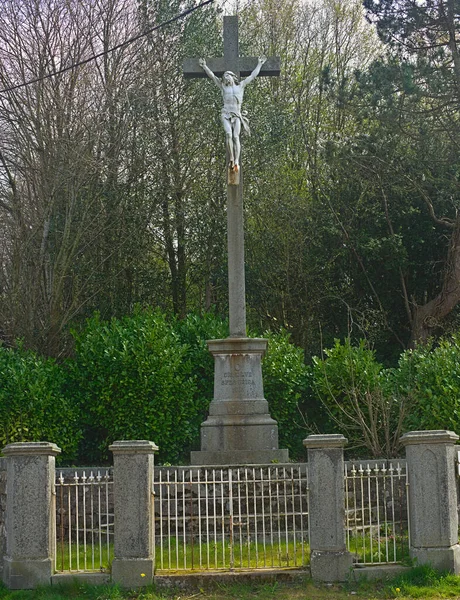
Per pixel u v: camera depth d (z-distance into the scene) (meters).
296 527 11.80
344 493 9.68
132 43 22.36
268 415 13.55
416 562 9.25
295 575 9.12
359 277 23.53
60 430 14.21
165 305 24.62
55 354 19.31
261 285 23.64
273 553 10.11
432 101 21.52
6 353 15.12
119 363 14.54
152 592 8.84
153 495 9.38
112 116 21.48
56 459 14.17
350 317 21.89
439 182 21.59
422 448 9.45
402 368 14.72
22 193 21.05
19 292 19.31
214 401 13.62
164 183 23.16
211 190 23.88
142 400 14.43
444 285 21.58
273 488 11.96
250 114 24.03
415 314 22.36
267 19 28.78
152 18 22.92
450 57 20.50
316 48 29.12
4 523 9.59
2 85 20.58
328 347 23.38
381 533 10.96
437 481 9.38
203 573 9.12
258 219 24.08
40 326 19.30
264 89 26.19
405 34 20.70
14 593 8.86
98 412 14.54
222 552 9.62
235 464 12.36
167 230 23.91
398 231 23.03
